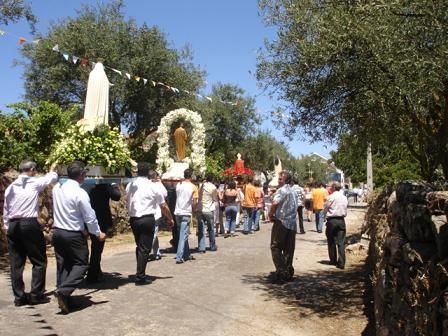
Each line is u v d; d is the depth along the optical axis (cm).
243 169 2781
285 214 841
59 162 876
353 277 891
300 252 1217
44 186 668
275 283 833
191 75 2517
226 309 659
